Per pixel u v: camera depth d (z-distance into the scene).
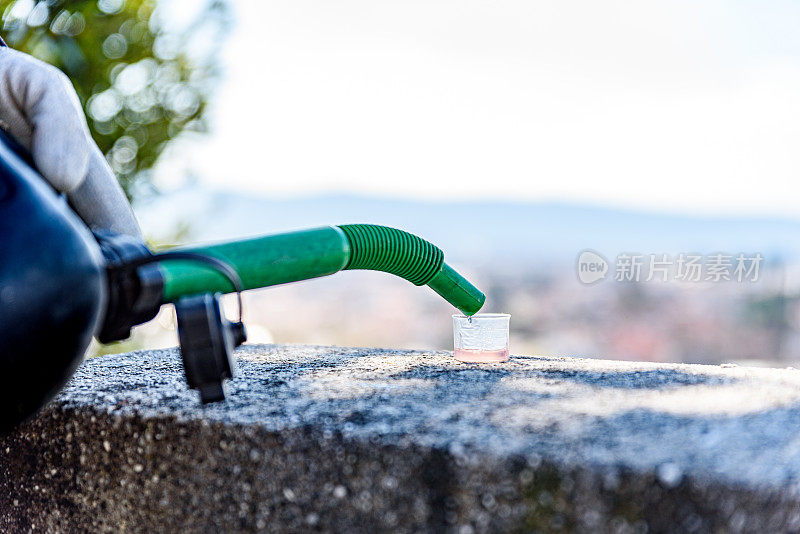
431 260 0.86
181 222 1.43
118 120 1.30
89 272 0.70
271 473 0.72
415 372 0.84
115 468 0.75
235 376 0.84
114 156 1.32
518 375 0.82
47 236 0.69
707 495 0.65
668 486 0.66
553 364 0.86
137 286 0.73
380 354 0.93
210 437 0.73
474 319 0.88
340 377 0.83
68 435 0.77
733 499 0.65
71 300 0.70
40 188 0.71
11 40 1.21
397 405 0.75
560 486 0.67
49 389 0.71
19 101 0.74
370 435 0.70
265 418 0.73
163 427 0.74
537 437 0.69
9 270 0.68
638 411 0.72
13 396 0.70
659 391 0.76
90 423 0.76
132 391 0.79
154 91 1.34
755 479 0.65
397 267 0.85
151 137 1.34
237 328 0.73
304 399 0.76
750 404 0.73
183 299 0.72
